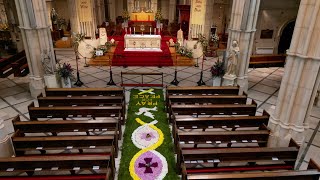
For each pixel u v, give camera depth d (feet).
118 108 30.37
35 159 20.77
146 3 87.04
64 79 42.09
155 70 54.75
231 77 41.52
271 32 64.08
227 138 25.58
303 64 24.21
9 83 46.88
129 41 63.05
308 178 19.62
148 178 23.29
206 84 47.62
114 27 85.71
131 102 38.65
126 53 60.70
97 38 68.08
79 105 33.55
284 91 26.32
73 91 35.86
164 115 34.81
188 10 78.43
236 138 25.76
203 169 23.30
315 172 19.51
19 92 42.86
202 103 34.22
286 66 25.75
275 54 63.31
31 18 35.70
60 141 24.12
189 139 25.22
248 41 40.04
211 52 66.03
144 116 34.35
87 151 26.35
